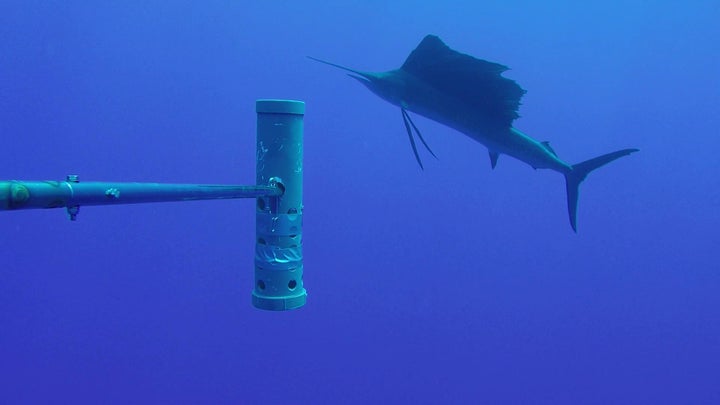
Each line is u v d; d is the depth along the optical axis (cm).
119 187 151
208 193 205
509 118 538
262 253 299
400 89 521
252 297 307
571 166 563
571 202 571
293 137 294
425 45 520
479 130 548
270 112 289
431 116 548
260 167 296
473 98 535
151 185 168
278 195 289
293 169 296
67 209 139
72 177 139
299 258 305
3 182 113
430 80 530
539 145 557
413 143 526
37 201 122
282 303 299
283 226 295
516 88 516
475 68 514
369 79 527
